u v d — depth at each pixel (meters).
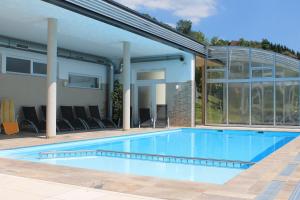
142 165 7.79
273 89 16.50
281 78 16.33
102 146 10.87
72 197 4.20
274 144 11.70
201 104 18.81
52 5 9.26
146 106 17.97
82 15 10.26
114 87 18.34
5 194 4.35
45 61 14.68
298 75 15.98
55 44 10.69
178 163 8.08
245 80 17.05
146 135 13.68
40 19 10.69
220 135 14.48
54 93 10.77
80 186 4.74
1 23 11.12
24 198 4.18
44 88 14.53
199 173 6.97
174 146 11.06
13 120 12.63
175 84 17.09
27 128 12.97
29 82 13.87
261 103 16.73
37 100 14.21
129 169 7.32
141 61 17.97
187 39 15.68
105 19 10.81
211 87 17.84
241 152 9.91
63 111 14.84
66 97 15.68
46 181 5.04
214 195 4.25
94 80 17.53
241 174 5.44
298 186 4.66
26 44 13.58
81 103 16.52
